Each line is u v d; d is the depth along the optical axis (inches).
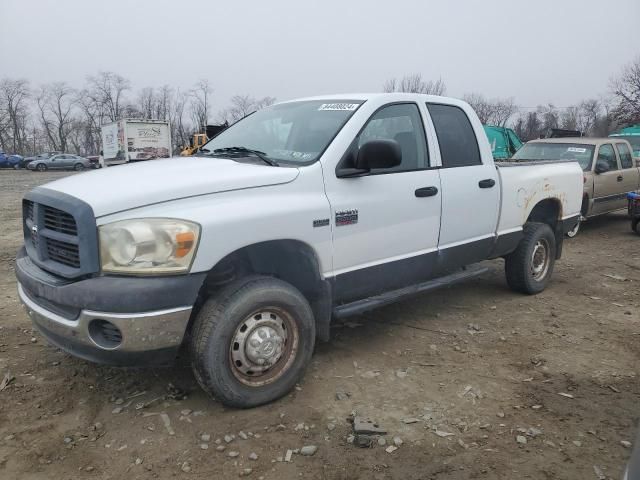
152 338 122.0
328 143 156.3
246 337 136.3
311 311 148.8
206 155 171.3
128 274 121.3
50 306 133.2
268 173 142.3
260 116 192.7
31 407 141.1
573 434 131.3
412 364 168.9
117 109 3075.8
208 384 132.6
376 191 162.7
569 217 252.4
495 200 205.8
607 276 280.4
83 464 118.8
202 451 123.5
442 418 137.8
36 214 138.6
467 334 194.7
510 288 244.1
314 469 117.6
